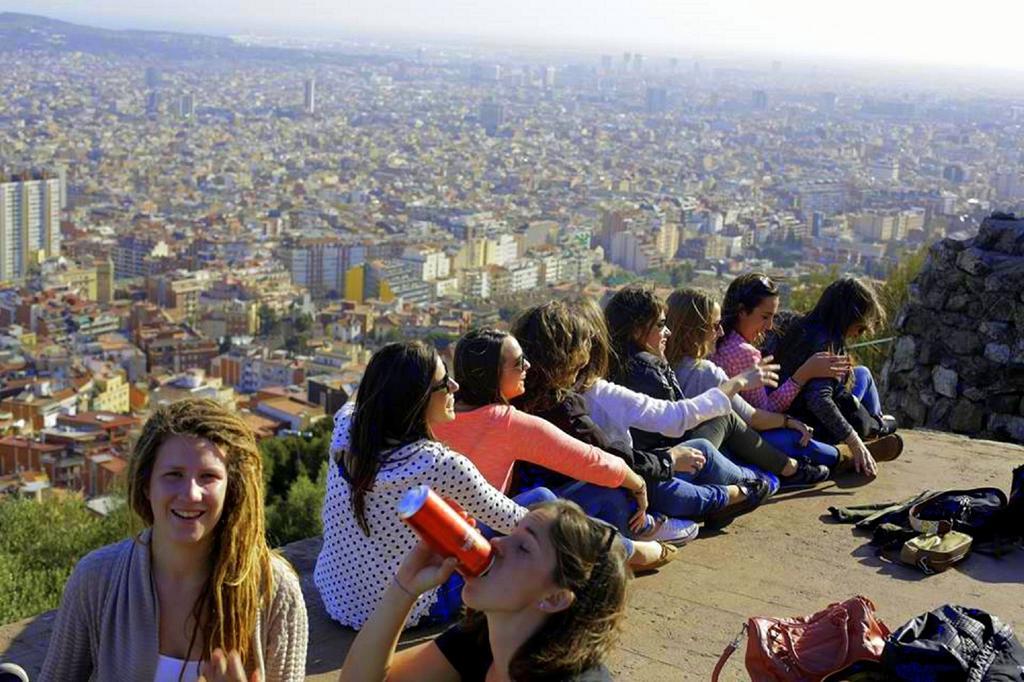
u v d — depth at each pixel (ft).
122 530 51.52
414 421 13.09
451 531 9.05
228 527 9.91
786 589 15.97
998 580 16.60
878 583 16.35
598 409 16.63
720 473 17.76
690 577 16.21
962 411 28.25
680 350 19.16
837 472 21.01
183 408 9.94
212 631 9.91
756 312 20.51
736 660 13.91
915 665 11.60
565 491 15.66
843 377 21.26
